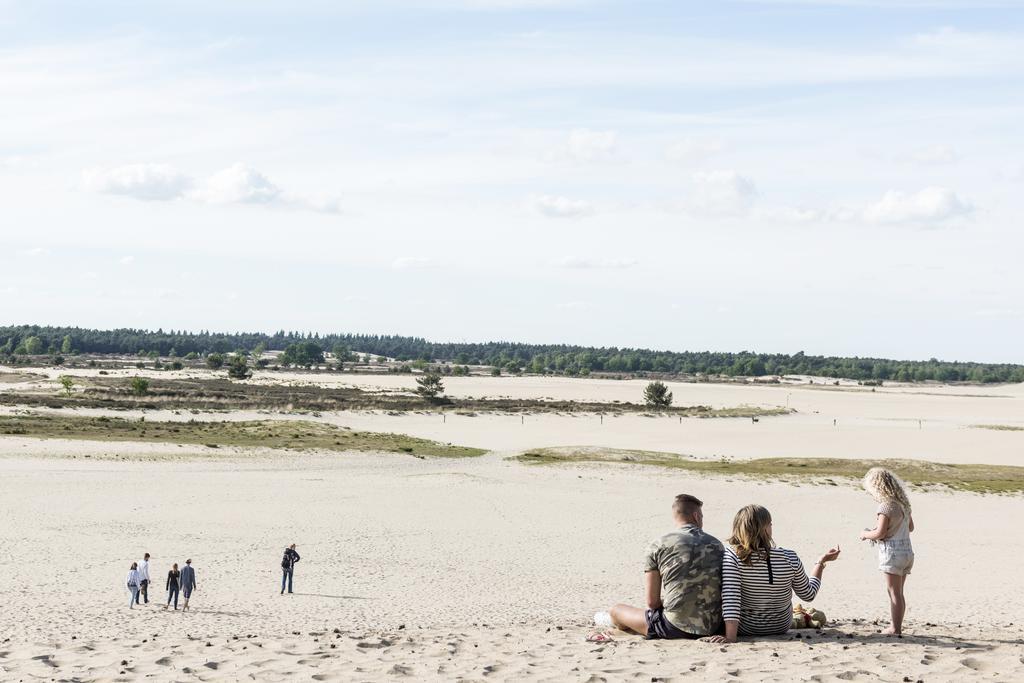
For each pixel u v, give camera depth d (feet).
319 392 534.78
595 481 206.49
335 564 113.80
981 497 193.06
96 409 363.97
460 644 34.81
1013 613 84.23
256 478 199.62
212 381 617.62
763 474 223.30
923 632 37.68
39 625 75.00
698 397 638.12
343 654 32.32
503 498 176.45
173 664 30.55
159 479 191.62
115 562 111.86
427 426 371.97
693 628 31.27
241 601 92.17
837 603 89.04
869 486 34.83
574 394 629.51
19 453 223.30
